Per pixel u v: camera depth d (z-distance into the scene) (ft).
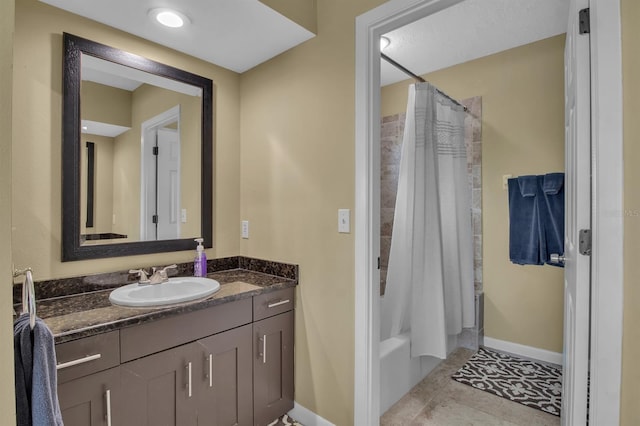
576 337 3.58
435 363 8.13
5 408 1.76
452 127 8.39
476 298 9.01
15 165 4.63
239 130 7.38
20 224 4.67
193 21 5.45
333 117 5.69
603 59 3.23
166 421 4.55
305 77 6.11
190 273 6.50
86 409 3.85
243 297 5.41
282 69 6.50
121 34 5.67
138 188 5.85
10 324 1.79
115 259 5.62
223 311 5.18
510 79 8.75
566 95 5.19
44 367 2.59
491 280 9.17
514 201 8.27
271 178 6.73
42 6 4.85
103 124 5.44
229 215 7.20
